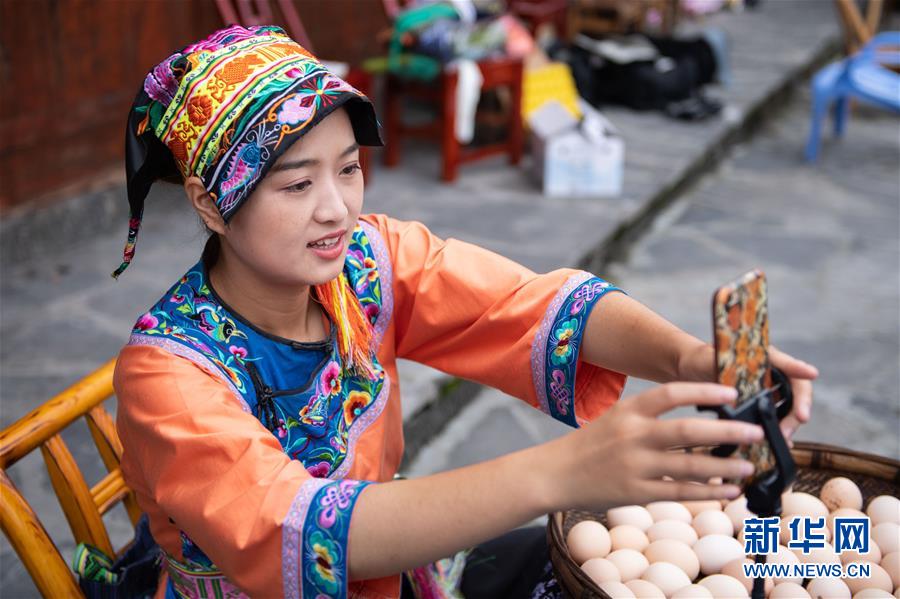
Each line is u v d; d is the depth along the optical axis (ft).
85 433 9.11
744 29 29.91
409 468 9.31
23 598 7.16
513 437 9.94
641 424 2.82
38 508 8.13
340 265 3.60
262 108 3.30
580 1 23.24
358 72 14.99
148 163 3.71
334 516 3.15
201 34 15.21
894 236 15.62
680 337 3.83
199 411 3.44
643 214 15.47
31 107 12.75
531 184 16.21
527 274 4.39
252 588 3.31
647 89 20.44
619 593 4.24
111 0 13.56
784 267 14.28
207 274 3.84
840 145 20.57
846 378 11.18
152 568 4.51
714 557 4.57
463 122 15.96
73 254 13.17
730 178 18.40
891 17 34.60
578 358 4.15
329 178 3.46
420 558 3.12
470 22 16.01
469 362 4.48
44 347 10.67
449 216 14.58
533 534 5.09
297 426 3.93
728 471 2.73
